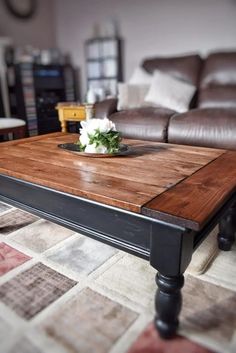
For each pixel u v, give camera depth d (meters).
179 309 0.78
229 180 0.93
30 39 4.02
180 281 0.75
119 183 0.91
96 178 0.96
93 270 1.11
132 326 0.85
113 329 0.84
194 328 0.84
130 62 3.77
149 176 0.98
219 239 1.23
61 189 0.91
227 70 2.53
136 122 2.23
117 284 1.03
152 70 2.87
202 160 1.17
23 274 1.08
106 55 3.74
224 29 3.05
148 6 3.45
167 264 0.74
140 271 1.10
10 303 0.94
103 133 1.24
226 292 0.98
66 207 0.95
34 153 1.31
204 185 0.89
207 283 1.03
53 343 0.80
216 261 1.16
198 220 0.67
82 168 1.08
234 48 3.05
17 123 2.47
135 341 0.80
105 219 0.85
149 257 0.78
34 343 0.80
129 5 3.59
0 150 1.37
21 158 1.22
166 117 2.17
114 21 3.75
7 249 1.25
